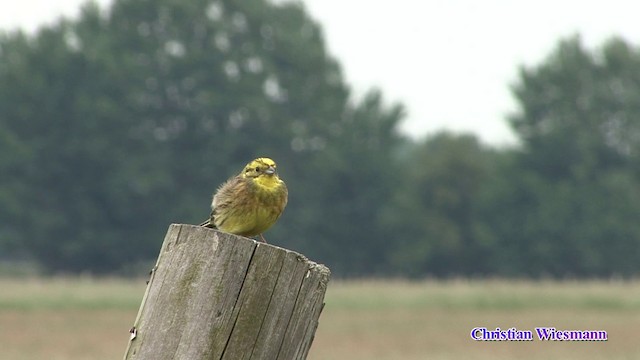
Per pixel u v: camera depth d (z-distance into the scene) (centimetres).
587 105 7206
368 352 2269
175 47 7288
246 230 894
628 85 7212
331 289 3888
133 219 6919
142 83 7075
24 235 6825
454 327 2830
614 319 2986
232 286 524
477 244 7212
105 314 3241
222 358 521
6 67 7012
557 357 2122
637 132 7144
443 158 7325
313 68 7394
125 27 7281
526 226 7000
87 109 6875
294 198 7225
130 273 6994
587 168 7056
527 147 7188
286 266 528
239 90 7156
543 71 7256
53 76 6962
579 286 4028
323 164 7156
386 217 7225
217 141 7081
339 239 7262
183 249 528
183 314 523
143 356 523
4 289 3853
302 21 7519
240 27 7381
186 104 7169
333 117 7350
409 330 2769
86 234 6806
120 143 6969
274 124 7219
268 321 525
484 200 7169
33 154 6806
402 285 4069
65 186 6881
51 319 3039
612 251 6875
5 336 2550
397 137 7488
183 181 7100
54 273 6944
